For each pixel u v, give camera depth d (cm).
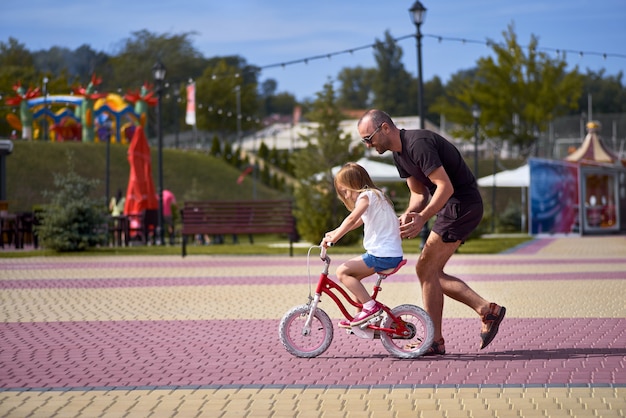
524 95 7894
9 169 5716
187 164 6812
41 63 13375
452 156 790
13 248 2680
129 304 1212
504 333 925
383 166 3853
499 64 7906
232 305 1198
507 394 626
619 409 579
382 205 782
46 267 1895
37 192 5578
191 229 2209
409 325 779
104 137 6819
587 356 778
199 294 1337
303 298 1279
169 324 1012
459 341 871
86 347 848
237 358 786
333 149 2906
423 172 783
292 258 2195
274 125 9450
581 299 1242
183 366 748
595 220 3828
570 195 3734
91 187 2505
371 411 583
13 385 673
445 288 803
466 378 688
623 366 729
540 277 1603
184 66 13125
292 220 2236
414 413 575
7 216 2695
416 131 795
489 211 3775
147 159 3256
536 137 7862
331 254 2362
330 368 737
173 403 610
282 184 6938
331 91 2969
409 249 2633
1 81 9450
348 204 808
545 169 3666
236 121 11225
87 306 1189
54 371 728
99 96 6775
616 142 7044
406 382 674
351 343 870
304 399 620
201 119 10975
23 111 6612
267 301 1243
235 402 612
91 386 668
